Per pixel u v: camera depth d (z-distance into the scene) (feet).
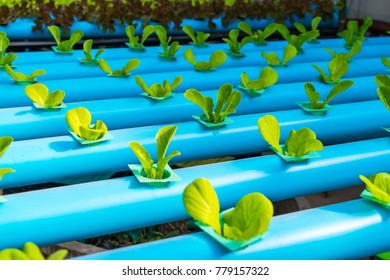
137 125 7.77
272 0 14.17
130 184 5.53
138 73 9.86
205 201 4.49
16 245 4.97
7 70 8.27
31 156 6.05
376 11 15.98
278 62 10.16
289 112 7.89
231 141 7.04
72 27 12.64
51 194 5.28
